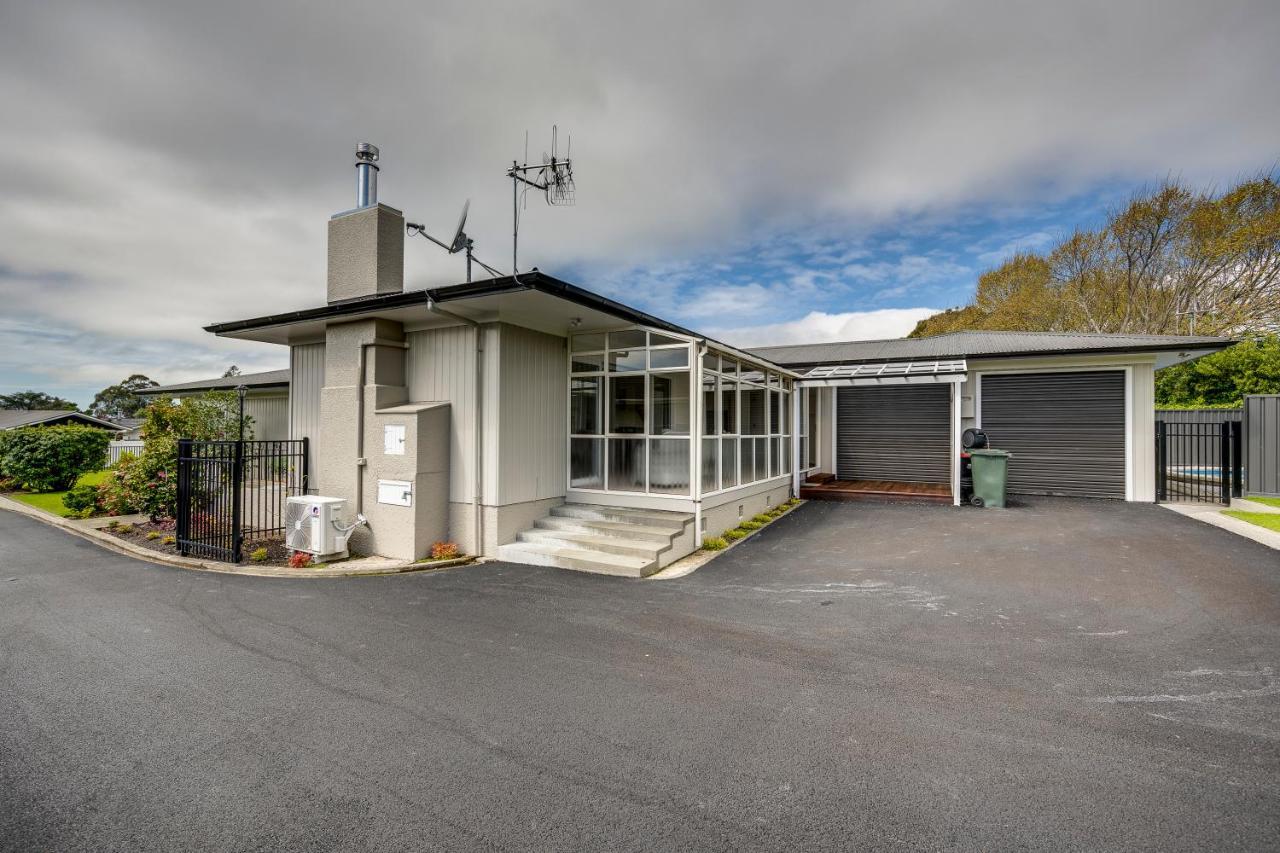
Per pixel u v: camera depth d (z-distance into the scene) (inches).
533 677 156.5
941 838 90.1
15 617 214.1
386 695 146.0
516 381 322.7
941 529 364.5
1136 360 482.0
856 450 588.7
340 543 304.2
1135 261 1016.2
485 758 115.8
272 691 148.7
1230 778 106.2
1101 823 93.5
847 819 95.1
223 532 336.5
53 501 559.8
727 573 274.2
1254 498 434.0
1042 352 496.4
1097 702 138.3
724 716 132.8
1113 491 488.7
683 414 332.5
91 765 113.9
